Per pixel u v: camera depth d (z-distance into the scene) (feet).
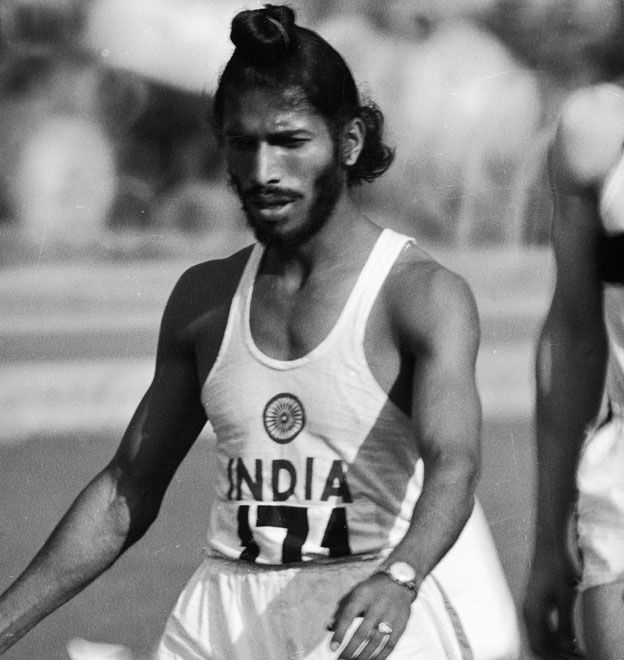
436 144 133.08
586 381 27.63
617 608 26.11
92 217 142.61
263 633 24.67
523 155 123.95
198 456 59.93
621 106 26.63
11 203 142.20
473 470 23.26
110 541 26.78
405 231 133.80
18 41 143.23
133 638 40.32
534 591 28.22
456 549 25.68
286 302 24.89
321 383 24.48
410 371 24.45
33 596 26.43
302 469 24.59
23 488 55.98
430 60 136.56
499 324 90.74
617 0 34.12
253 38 24.22
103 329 93.35
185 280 26.45
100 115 146.82
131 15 144.66
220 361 25.32
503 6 139.54
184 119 148.97
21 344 86.79
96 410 69.87
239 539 25.03
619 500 26.35
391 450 24.49
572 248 27.09
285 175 24.48
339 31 138.00
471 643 25.32
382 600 21.31
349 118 25.25
